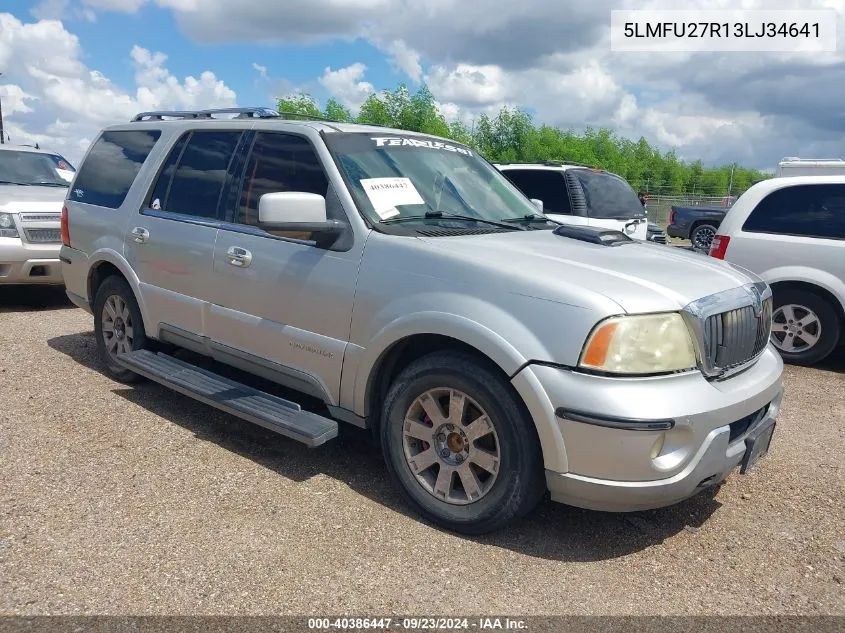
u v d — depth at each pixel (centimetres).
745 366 346
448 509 338
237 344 432
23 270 787
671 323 305
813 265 676
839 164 838
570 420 296
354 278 366
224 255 431
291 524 341
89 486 373
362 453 429
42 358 605
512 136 4578
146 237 488
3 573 292
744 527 360
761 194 716
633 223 914
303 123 429
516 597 291
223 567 303
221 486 378
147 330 499
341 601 283
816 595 302
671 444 300
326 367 381
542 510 369
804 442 485
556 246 370
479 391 321
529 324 308
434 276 339
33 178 954
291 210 360
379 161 414
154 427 457
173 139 502
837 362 722
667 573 315
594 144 5628
